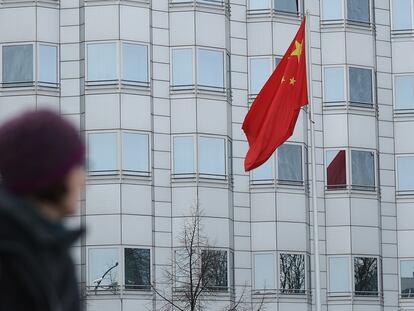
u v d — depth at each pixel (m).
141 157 50.31
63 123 4.07
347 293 54.09
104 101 50.31
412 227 56.44
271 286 52.03
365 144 55.47
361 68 56.03
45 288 3.73
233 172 52.59
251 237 52.53
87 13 50.91
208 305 50.16
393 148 57.03
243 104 53.47
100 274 49.06
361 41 56.19
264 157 37.38
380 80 57.19
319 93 55.53
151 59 51.31
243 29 54.06
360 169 55.19
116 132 50.06
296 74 37.53
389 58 57.53
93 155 49.94
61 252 3.84
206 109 51.69
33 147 3.99
